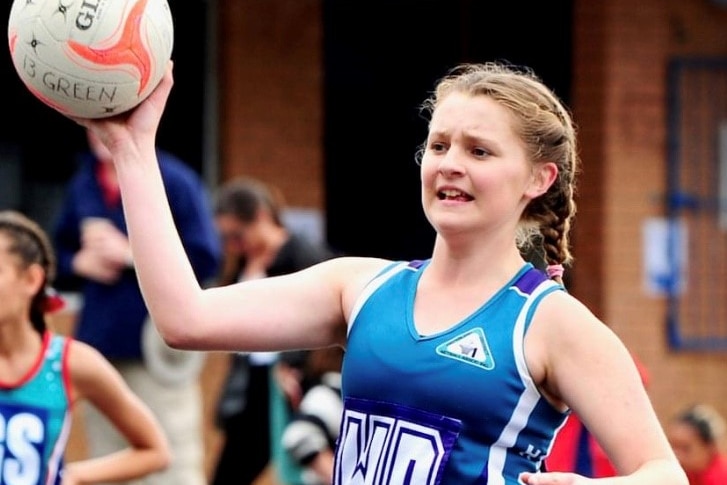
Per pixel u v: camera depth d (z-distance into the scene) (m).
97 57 7.45
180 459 17.39
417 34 23.88
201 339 7.56
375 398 7.32
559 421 7.31
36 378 12.07
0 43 21.16
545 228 7.84
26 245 11.98
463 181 7.29
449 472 7.12
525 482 6.73
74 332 17.45
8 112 21.17
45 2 7.51
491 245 7.38
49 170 21.31
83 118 7.62
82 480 12.70
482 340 7.18
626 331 22.61
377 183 23.78
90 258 16.88
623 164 22.52
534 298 7.23
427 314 7.36
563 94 23.53
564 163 7.64
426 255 24.02
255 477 17.69
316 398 15.10
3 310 11.85
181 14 21.81
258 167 22.09
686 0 22.72
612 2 22.38
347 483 7.42
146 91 7.58
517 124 7.35
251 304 7.64
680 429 16.70
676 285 22.80
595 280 22.58
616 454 7.04
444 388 7.15
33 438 11.99
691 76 22.78
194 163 21.92
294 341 7.77
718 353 23.05
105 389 12.42
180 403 17.39
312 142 22.39
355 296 7.64
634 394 7.05
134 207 7.52
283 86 22.23
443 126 7.39
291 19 22.25
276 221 17.55
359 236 23.73
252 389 17.45
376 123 23.77
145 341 17.02
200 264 17.03
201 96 21.95
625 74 22.48
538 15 23.67
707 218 22.92
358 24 23.59
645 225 22.66
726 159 22.89
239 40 21.94
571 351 7.10
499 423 7.12
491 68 8.30
